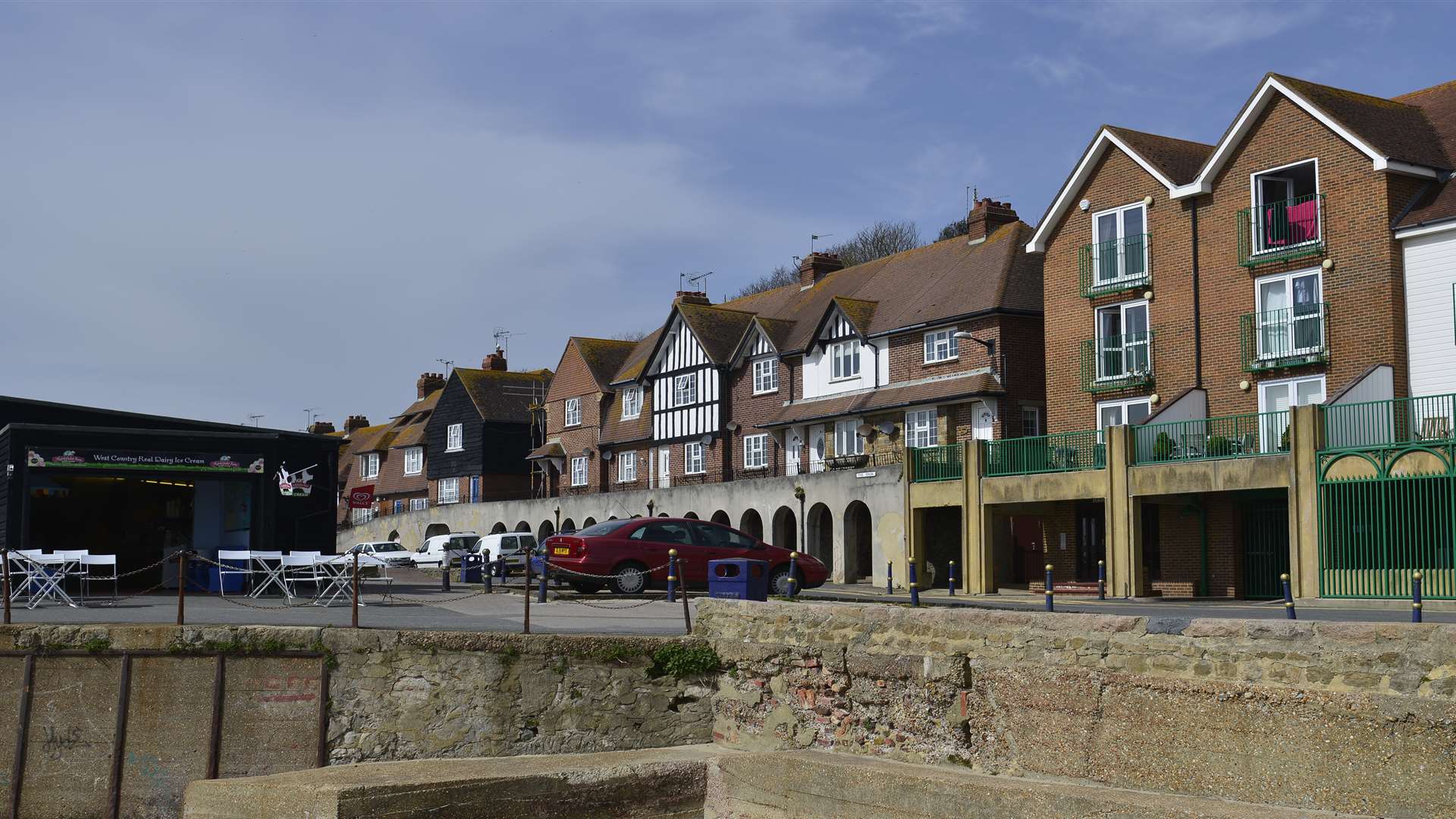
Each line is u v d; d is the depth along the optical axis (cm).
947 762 1305
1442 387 2539
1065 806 1084
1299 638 1053
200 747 1492
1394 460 2284
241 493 2562
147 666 1507
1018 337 3662
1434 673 973
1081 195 3297
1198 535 2872
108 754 1495
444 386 7069
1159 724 1134
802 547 3856
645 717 1544
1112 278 3180
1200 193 2967
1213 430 2794
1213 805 1022
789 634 1487
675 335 5122
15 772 1488
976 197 4191
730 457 4788
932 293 4019
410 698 1503
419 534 6159
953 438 3731
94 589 2481
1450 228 2523
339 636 1512
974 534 3153
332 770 1364
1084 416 3247
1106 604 2484
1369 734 996
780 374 4566
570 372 5931
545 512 5216
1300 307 2764
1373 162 2631
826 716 1437
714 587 1758
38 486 2462
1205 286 2964
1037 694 1233
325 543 2703
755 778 1348
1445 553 2205
